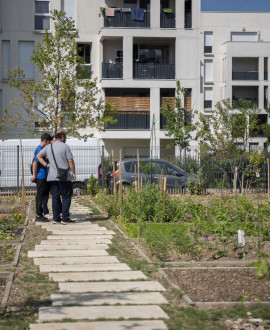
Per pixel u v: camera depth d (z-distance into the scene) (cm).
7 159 2705
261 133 4762
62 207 1576
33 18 4169
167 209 1686
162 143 4384
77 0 4300
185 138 3825
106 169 2841
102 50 4347
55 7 4212
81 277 947
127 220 1641
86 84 2605
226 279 945
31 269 1012
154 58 4475
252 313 762
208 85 4856
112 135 4291
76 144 2691
